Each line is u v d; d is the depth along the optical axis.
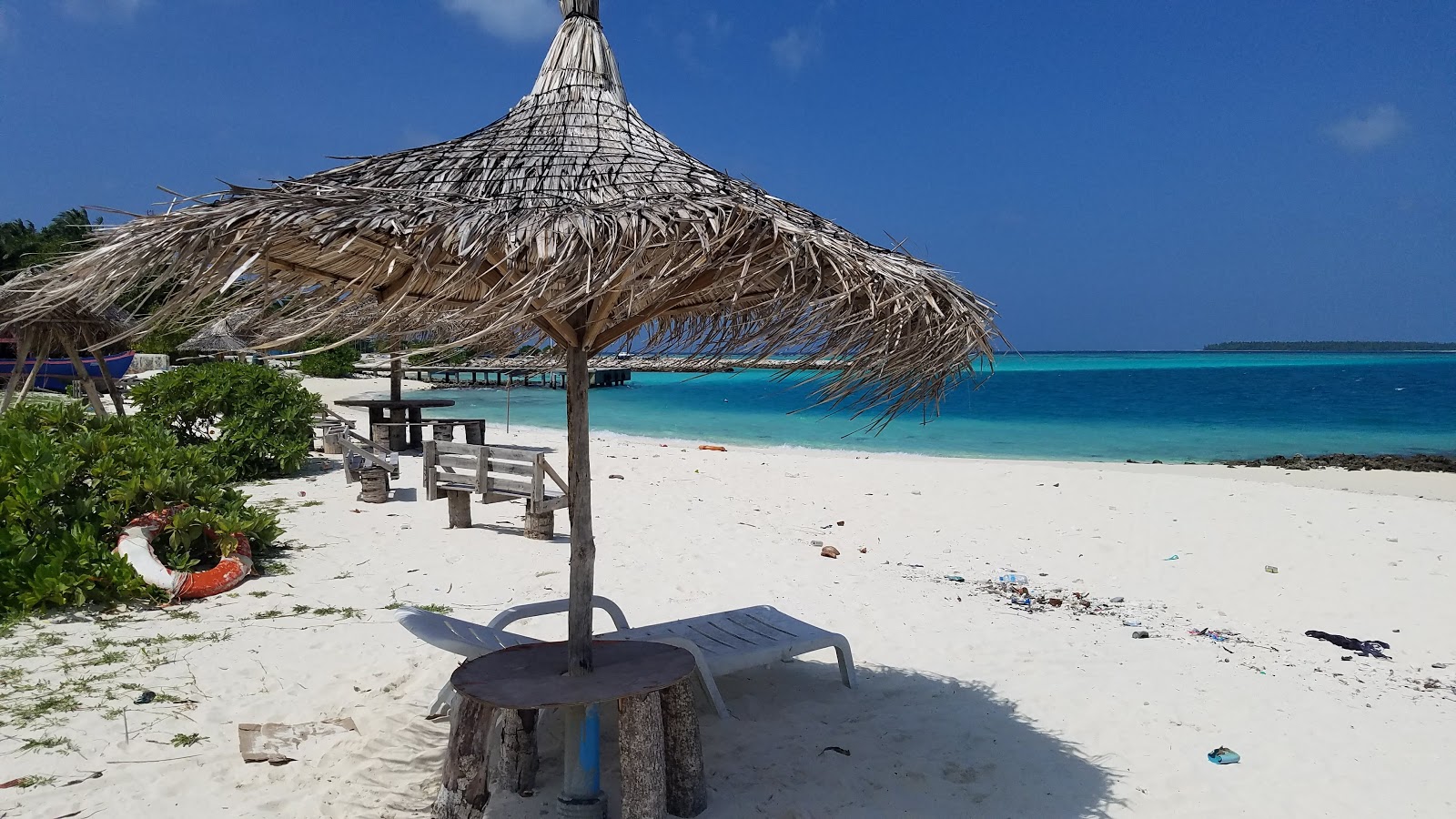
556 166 2.92
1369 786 3.87
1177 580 7.64
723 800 3.52
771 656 4.38
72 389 18.27
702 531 9.12
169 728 4.02
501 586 6.73
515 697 2.95
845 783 3.73
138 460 6.51
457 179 2.88
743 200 2.76
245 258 2.39
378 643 5.25
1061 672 5.25
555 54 3.41
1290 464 17.45
